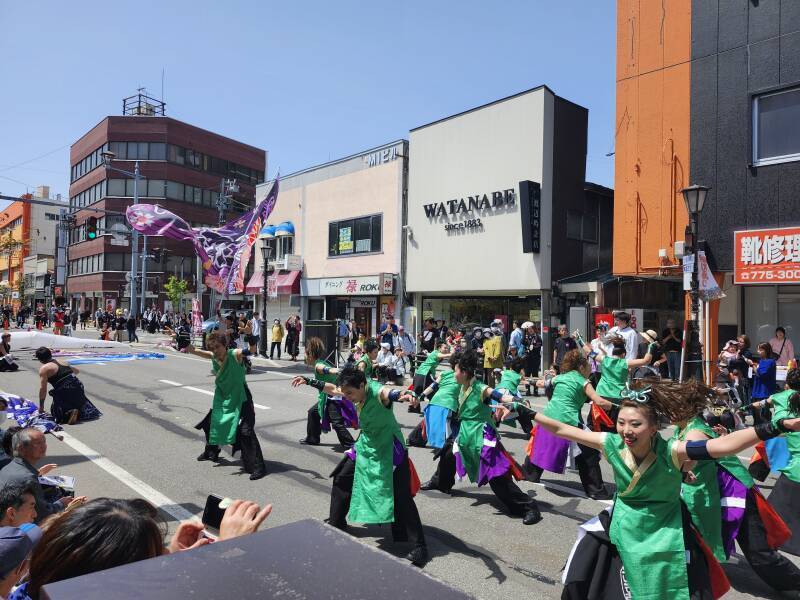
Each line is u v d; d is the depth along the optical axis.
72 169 57.31
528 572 4.35
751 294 13.41
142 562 1.27
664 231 13.19
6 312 44.31
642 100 13.59
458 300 21.03
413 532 4.51
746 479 4.01
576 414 5.99
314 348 7.91
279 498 5.97
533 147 17.97
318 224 26.33
